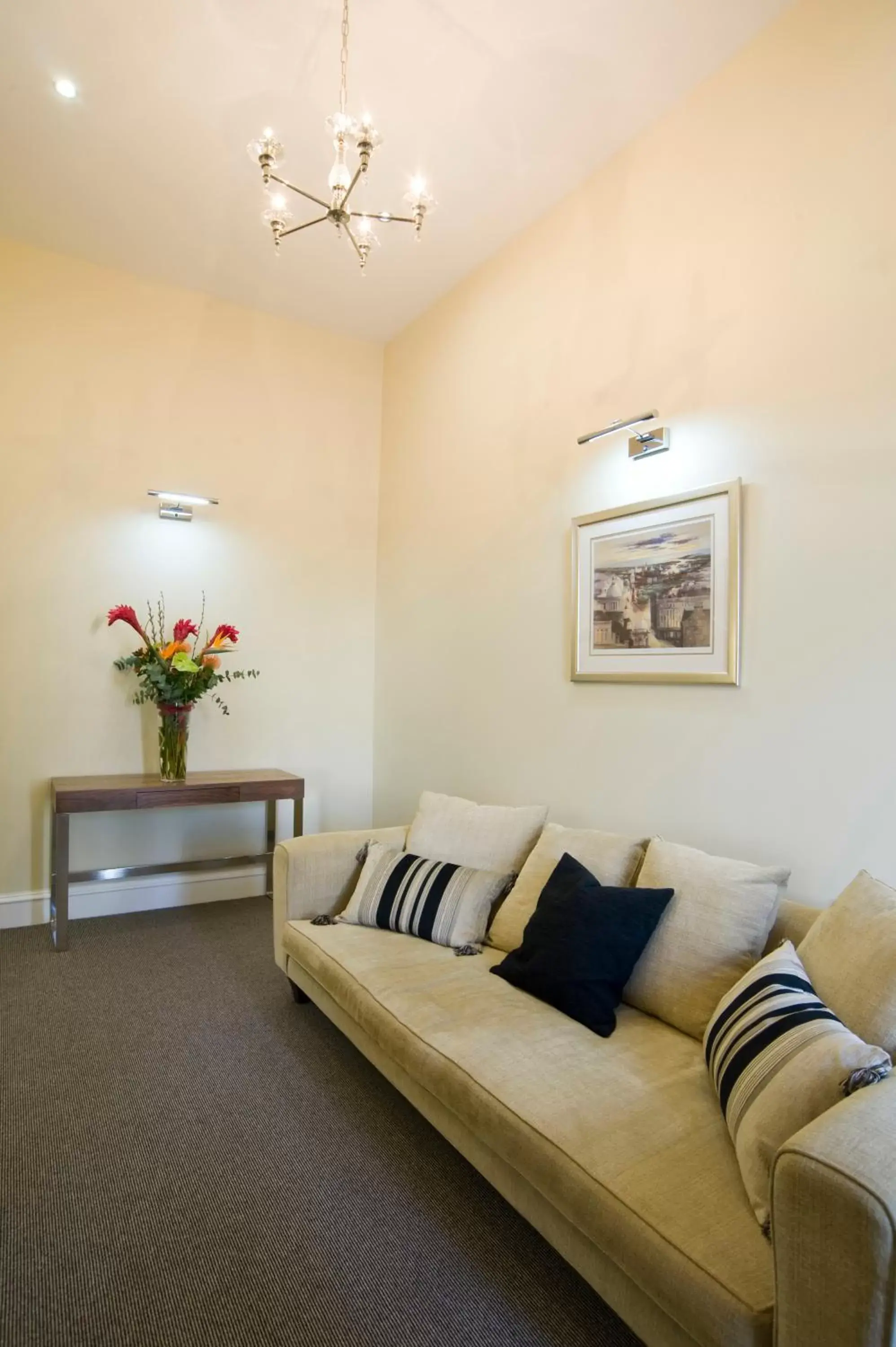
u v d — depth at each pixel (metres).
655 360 2.66
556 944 1.98
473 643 3.65
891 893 1.54
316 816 4.39
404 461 4.32
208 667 3.63
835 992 1.43
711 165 2.46
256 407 4.20
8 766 3.54
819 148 2.13
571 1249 1.34
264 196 3.15
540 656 3.20
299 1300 1.45
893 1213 0.87
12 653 3.55
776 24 2.25
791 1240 0.96
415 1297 1.47
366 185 3.04
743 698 2.32
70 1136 1.95
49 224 3.40
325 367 4.43
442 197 3.12
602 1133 1.38
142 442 3.86
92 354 3.74
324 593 4.42
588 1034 1.78
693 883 1.97
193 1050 2.42
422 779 4.03
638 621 2.70
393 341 4.51
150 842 3.93
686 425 2.53
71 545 3.68
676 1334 1.13
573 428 3.05
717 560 2.39
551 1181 1.34
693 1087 1.55
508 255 3.47
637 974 1.94
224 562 4.10
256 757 4.21
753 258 2.32
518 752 3.31
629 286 2.78
